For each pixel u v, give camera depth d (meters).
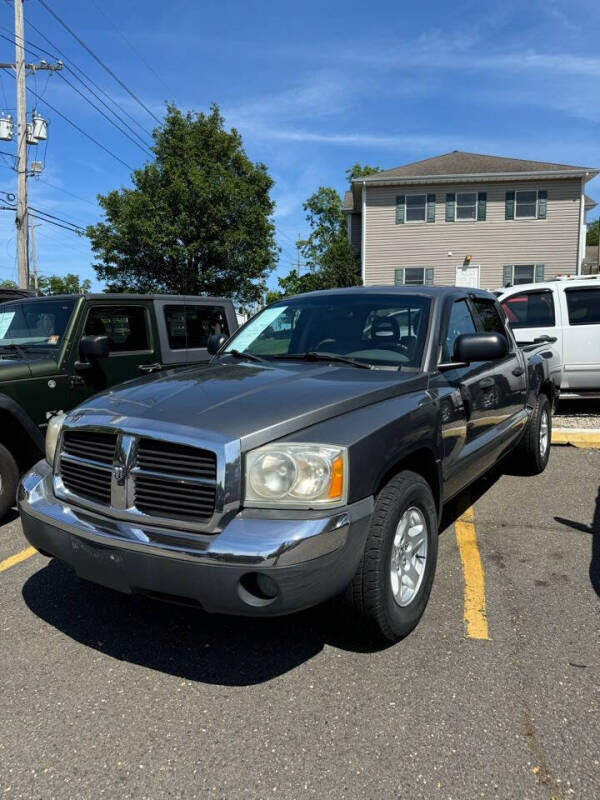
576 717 2.52
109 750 2.37
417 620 3.16
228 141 28.95
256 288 28.73
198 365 4.06
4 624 3.32
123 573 2.66
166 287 27.50
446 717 2.53
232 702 2.65
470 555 4.14
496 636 3.13
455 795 2.13
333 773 2.23
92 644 3.12
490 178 26.00
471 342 3.56
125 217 26.06
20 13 19.28
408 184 26.84
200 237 26.33
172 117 28.30
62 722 2.53
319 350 3.94
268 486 2.54
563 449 7.11
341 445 2.63
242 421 2.66
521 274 26.58
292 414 2.71
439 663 2.91
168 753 2.35
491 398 4.36
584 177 25.77
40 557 4.23
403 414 3.01
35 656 3.01
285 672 2.86
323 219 43.69
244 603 2.46
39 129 20.67
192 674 2.86
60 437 3.13
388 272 27.48
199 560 2.46
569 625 3.23
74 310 5.57
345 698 2.66
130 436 2.75
